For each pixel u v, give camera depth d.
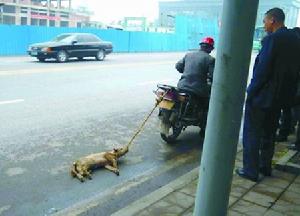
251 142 4.66
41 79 12.96
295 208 3.98
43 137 6.48
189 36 40.19
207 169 2.50
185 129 7.62
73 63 19.33
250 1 2.26
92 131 7.05
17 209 4.01
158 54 31.36
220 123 2.41
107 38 29.67
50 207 4.09
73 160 5.50
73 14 83.44
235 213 3.80
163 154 6.07
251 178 4.68
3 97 9.55
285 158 5.38
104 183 4.79
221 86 2.38
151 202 3.98
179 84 6.55
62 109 8.65
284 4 77.75
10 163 5.23
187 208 3.88
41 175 4.91
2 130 6.72
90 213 4.00
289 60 4.42
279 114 4.77
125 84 13.07
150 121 8.12
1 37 22.38
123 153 5.54
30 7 72.81
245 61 2.34
